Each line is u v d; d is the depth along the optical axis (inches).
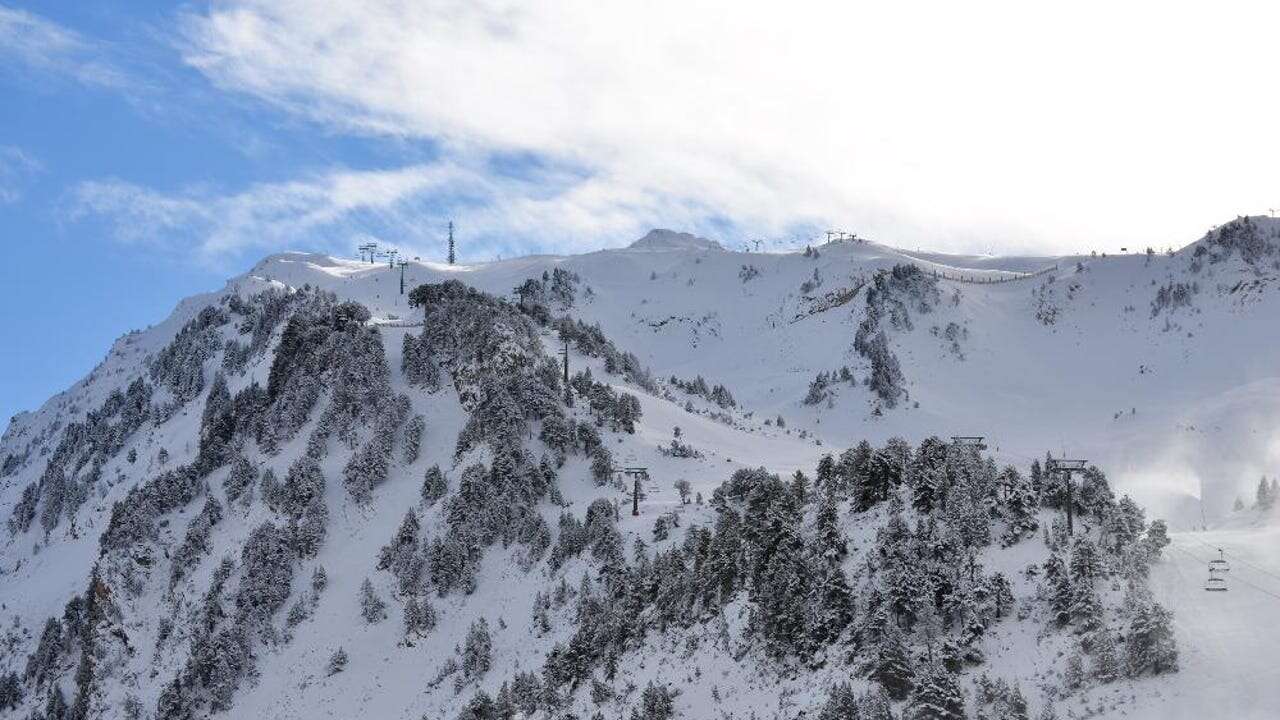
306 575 6569.9
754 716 4111.7
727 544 5022.1
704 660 4640.8
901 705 3816.4
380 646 5964.6
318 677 5871.1
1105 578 4092.0
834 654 4192.9
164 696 5895.7
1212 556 4207.7
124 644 6501.0
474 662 5516.7
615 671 4916.3
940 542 4375.0
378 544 6633.9
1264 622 3651.6
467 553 6245.1
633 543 5871.1
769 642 4411.9
